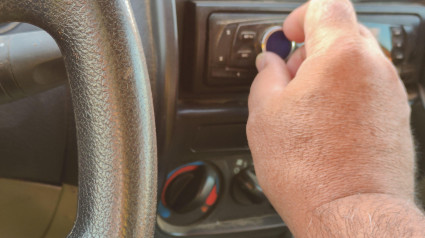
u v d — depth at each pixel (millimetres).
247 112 742
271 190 418
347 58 391
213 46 679
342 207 347
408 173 385
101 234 312
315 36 422
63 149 652
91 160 322
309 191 375
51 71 439
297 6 684
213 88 715
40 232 713
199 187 859
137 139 320
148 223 324
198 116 723
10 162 636
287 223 408
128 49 319
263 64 531
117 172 315
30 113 608
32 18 323
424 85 804
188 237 902
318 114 388
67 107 624
